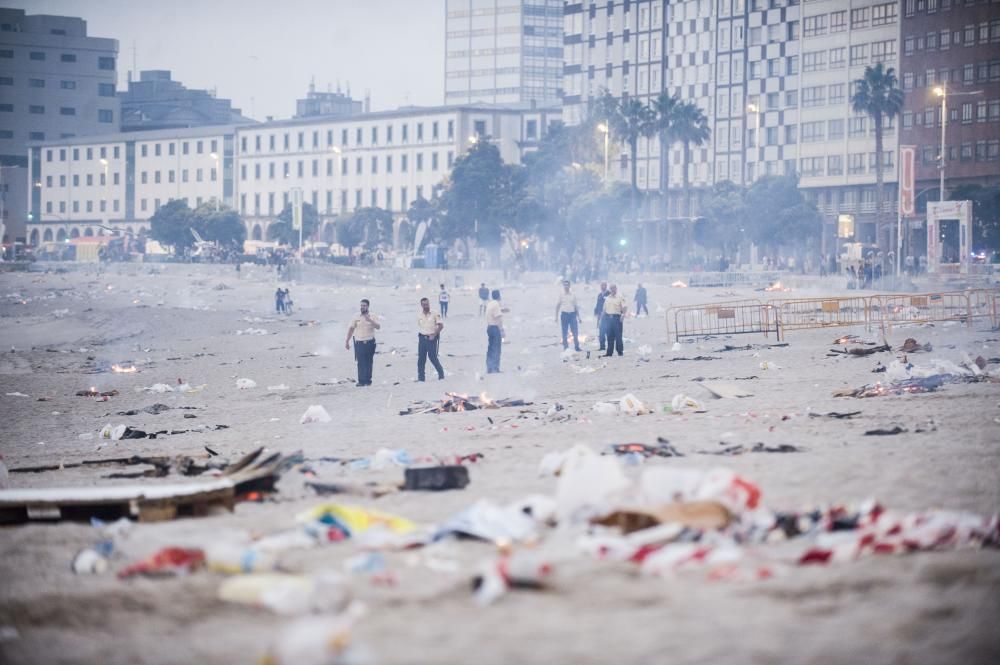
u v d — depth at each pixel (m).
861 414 34.31
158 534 20.78
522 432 34.31
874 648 13.18
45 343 102.44
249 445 35.66
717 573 15.95
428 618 14.87
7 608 16.31
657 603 15.02
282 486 26.08
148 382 65.00
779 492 21.94
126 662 14.02
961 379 43.22
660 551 16.86
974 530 17.03
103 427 44.69
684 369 56.06
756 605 14.72
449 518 21.33
